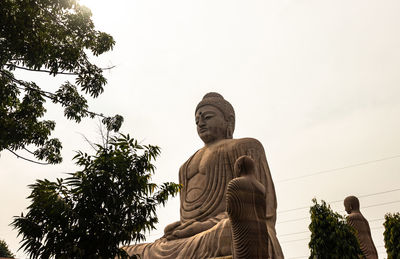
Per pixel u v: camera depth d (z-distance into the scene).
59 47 12.09
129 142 7.75
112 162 7.28
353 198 14.05
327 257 11.12
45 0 11.58
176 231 11.74
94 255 6.62
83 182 7.00
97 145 7.56
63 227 6.83
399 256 13.08
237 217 7.66
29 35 10.79
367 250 12.97
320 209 11.84
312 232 11.65
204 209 12.48
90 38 12.74
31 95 13.25
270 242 10.87
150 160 7.78
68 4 11.92
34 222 6.90
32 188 6.97
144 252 11.76
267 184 12.47
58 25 12.29
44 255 6.75
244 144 12.92
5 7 10.08
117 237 6.92
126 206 7.25
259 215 7.84
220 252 10.09
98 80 12.82
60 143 14.11
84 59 12.75
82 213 6.96
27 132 13.11
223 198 12.44
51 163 13.98
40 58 11.20
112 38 13.00
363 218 13.61
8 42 10.95
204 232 10.87
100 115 13.56
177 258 10.80
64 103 13.12
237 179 7.94
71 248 6.53
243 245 7.53
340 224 11.55
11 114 13.17
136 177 7.35
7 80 12.41
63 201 6.79
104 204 7.07
